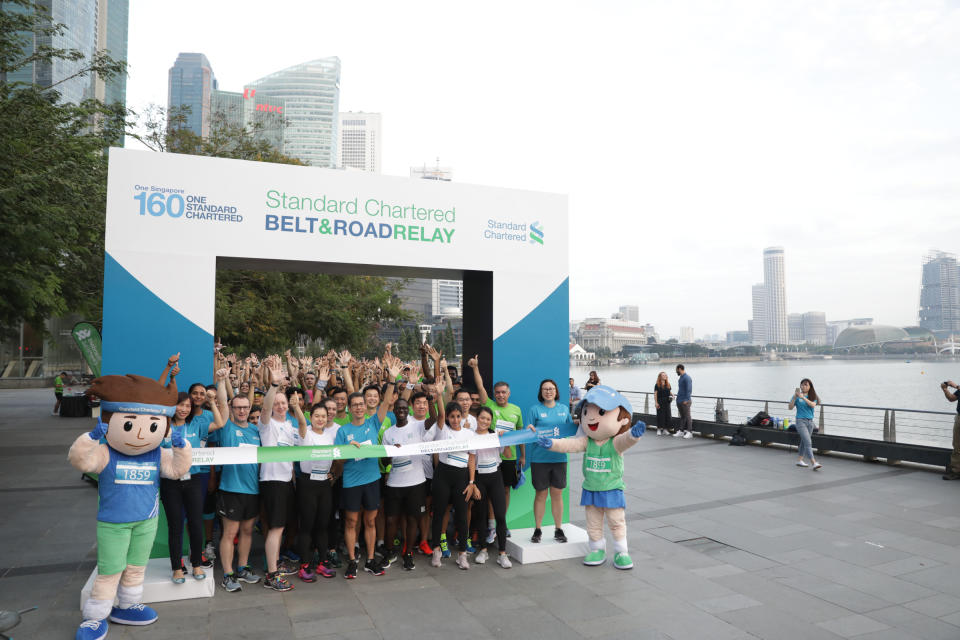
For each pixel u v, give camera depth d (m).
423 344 6.86
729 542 6.84
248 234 6.05
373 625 4.67
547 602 5.15
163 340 5.72
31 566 6.11
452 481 5.98
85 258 14.86
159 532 5.79
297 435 5.85
